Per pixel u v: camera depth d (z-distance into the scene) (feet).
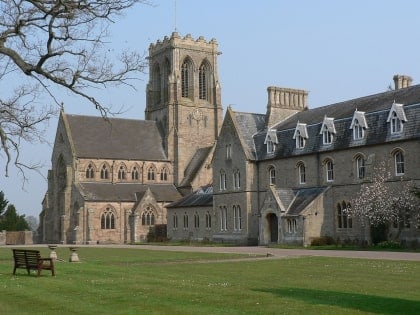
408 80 262.47
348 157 236.84
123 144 395.55
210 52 426.51
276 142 275.39
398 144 216.54
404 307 66.85
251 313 62.39
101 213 358.84
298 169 261.03
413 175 210.59
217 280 96.89
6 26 93.09
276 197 252.21
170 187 395.96
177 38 414.21
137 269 122.01
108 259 164.86
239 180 286.87
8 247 296.92
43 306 69.67
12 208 429.38
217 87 424.05
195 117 414.21
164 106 416.46
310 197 245.65
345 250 202.80
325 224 241.76
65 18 91.66
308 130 261.03
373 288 85.61
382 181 220.43
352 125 236.43
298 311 63.57
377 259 148.87
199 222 319.68
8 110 105.29
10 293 80.94
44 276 104.63
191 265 138.31
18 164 104.78
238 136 287.07
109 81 97.25
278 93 299.17
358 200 225.56
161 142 411.54
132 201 369.09
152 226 363.56
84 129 390.42
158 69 433.48
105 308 67.15
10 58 95.14
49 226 397.80
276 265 134.41
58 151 394.52
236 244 281.33
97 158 379.96
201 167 381.40
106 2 92.32
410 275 105.40
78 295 77.82
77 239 354.95
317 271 115.85
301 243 237.25
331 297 74.90
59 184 393.50
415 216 207.41
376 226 219.20
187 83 420.36
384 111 227.20
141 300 72.18
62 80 94.99
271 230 260.42
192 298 73.10
